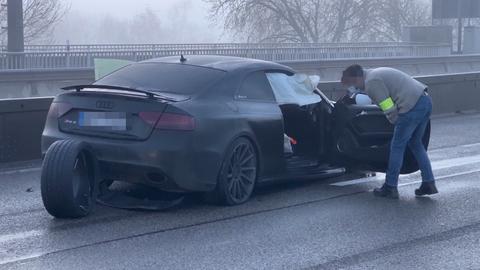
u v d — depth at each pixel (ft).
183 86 27.63
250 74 29.35
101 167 26.50
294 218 26.94
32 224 25.50
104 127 26.45
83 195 26.35
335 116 31.81
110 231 24.70
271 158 29.53
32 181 33.12
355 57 128.98
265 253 22.85
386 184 30.55
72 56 88.89
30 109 38.50
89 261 21.74
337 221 26.71
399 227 26.14
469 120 59.26
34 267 21.15
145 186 29.43
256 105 28.96
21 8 94.07
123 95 26.35
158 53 97.30
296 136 31.91
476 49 160.86
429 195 31.17
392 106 29.30
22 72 79.51
